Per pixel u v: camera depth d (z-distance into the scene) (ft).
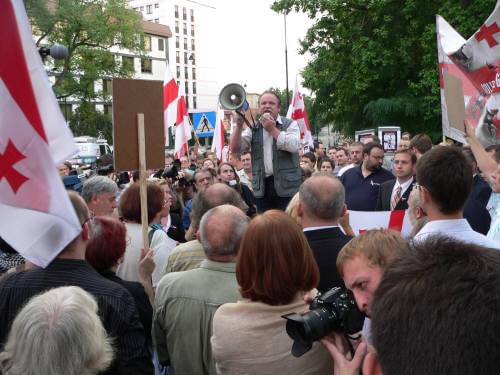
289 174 15.83
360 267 6.07
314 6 67.00
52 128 7.46
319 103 78.33
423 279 2.78
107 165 36.60
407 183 17.28
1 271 11.69
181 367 8.95
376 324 2.93
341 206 9.34
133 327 8.14
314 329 5.27
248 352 6.59
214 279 8.86
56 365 5.82
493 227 11.46
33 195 7.34
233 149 16.08
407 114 63.05
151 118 13.16
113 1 115.65
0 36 7.33
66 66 116.57
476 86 16.21
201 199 12.03
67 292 6.44
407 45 61.05
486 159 11.59
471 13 54.44
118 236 9.70
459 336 2.56
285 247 6.73
